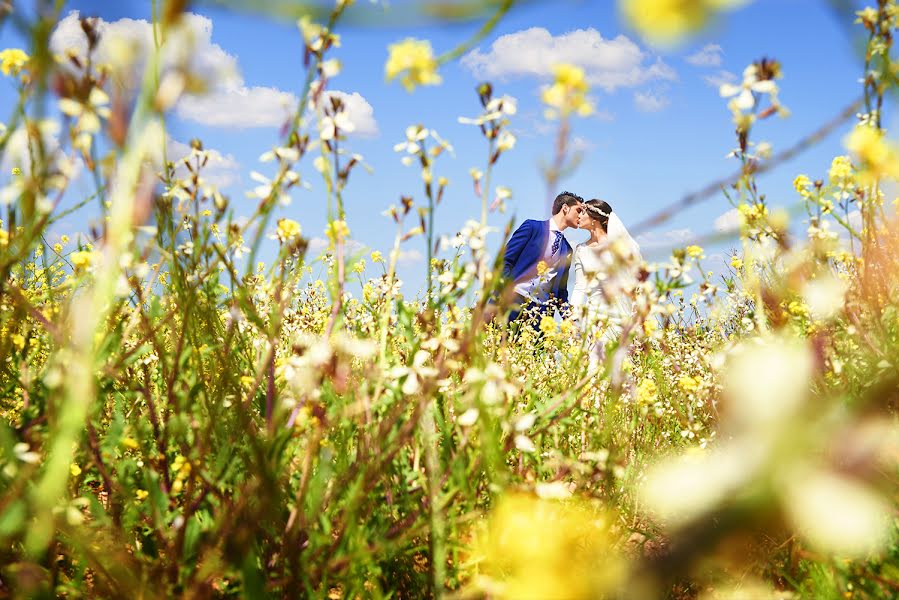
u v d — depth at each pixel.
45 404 1.45
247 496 1.34
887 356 1.65
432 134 1.55
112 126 0.66
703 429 2.54
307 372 1.49
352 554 1.46
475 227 1.63
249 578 1.27
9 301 1.41
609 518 1.47
